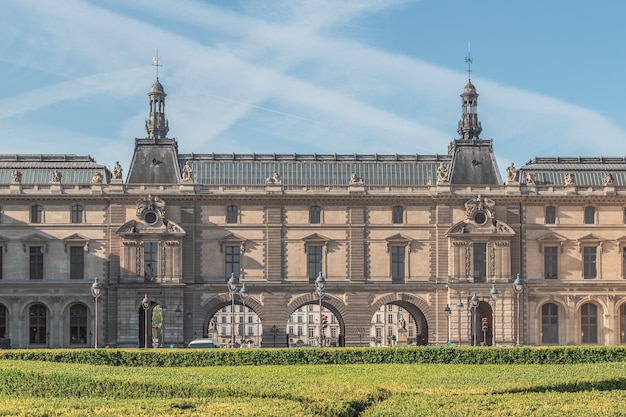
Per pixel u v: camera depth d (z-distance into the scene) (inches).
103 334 5826.8
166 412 2011.6
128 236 5821.9
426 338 6122.1
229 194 5930.1
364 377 2859.3
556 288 5974.4
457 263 5920.3
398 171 6245.1
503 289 5900.6
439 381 2551.7
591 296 5994.1
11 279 5841.5
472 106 6505.9
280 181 5979.3
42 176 6067.9
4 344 5625.0
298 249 5964.6
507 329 5885.8
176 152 6181.1
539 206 6043.3
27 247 5871.1
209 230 5940.0
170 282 5807.1
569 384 2527.1
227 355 3634.4
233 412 1980.8
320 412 2082.9
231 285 4756.4
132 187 5910.4
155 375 2682.1
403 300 5935.0
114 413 1989.4
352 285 5930.1
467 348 3683.6
